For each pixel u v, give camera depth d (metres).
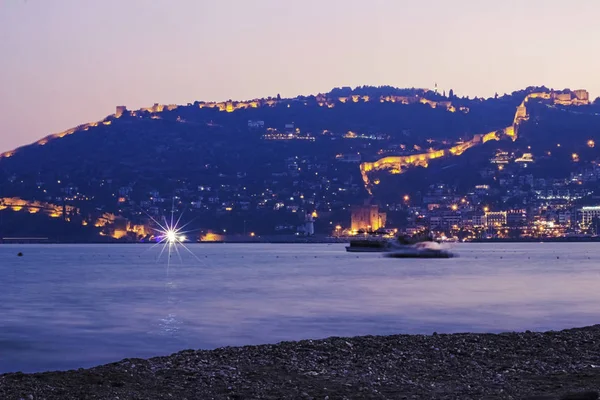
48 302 110.25
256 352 44.03
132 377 37.75
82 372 38.66
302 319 79.00
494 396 33.84
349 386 36.16
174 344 61.69
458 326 71.31
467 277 172.38
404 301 102.75
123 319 82.44
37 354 57.09
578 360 41.97
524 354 43.72
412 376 38.31
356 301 103.44
